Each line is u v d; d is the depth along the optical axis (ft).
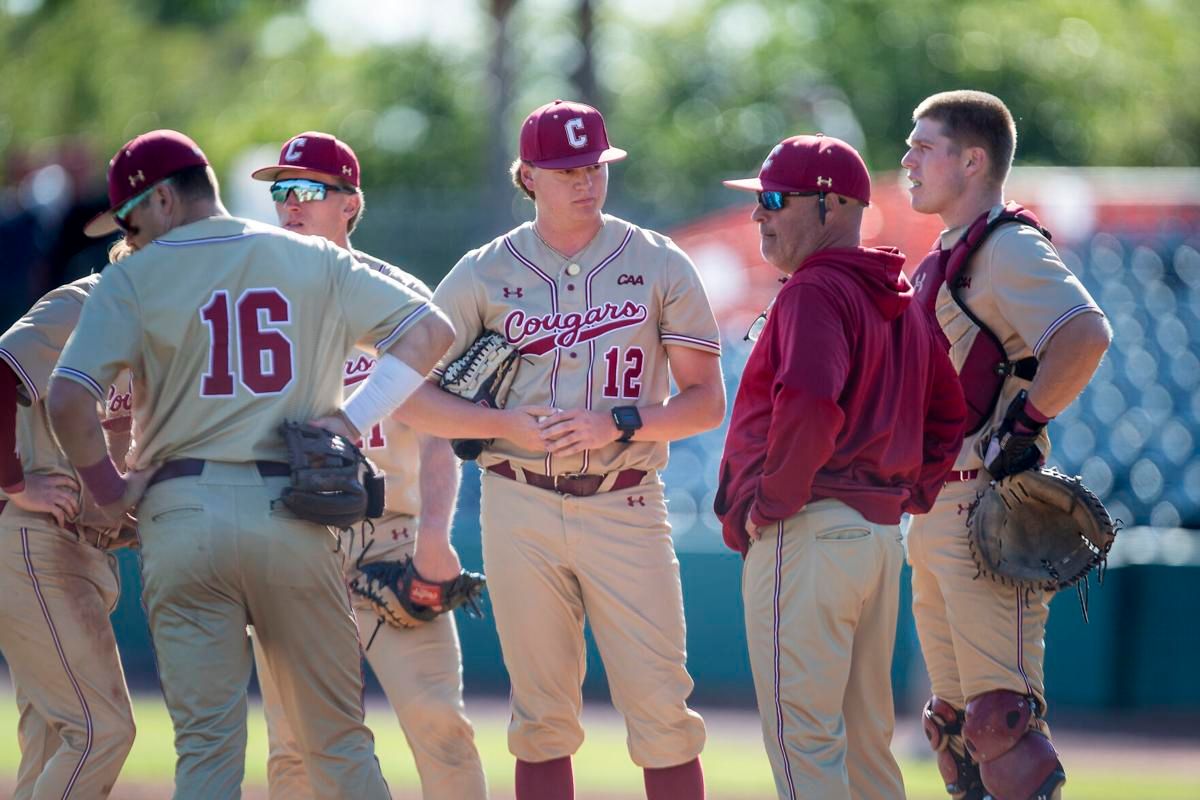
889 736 56.39
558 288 58.75
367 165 298.97
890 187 139.95
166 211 52.29
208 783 49.34
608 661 59.26
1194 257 157.17
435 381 59.36
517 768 59.93
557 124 57.16
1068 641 121.80
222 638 50.60
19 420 56.59
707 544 130.31
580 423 56.39
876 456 54.03
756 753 100.37
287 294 51.57
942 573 59.21
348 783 52.39
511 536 58.75
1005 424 57.06
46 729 59.00
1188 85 285.02
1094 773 94.02
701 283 59.67
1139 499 139.85
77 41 280.92
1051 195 163.43
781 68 295.28
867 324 53.01
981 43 280.72
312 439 50.55
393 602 60.44
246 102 294.87
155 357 51.01
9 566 56.03
